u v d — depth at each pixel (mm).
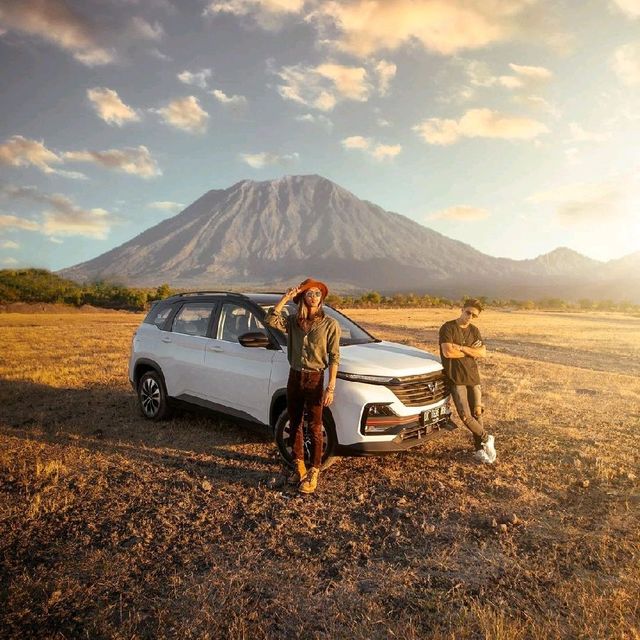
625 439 6379
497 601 2879
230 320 5910
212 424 6648
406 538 3686
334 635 2594
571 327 35000
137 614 2744
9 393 8734
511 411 7824
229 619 2717
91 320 38875
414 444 4727
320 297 4355
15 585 3016
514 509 4219
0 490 4500
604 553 3432
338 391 4648
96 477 4852
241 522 3922
